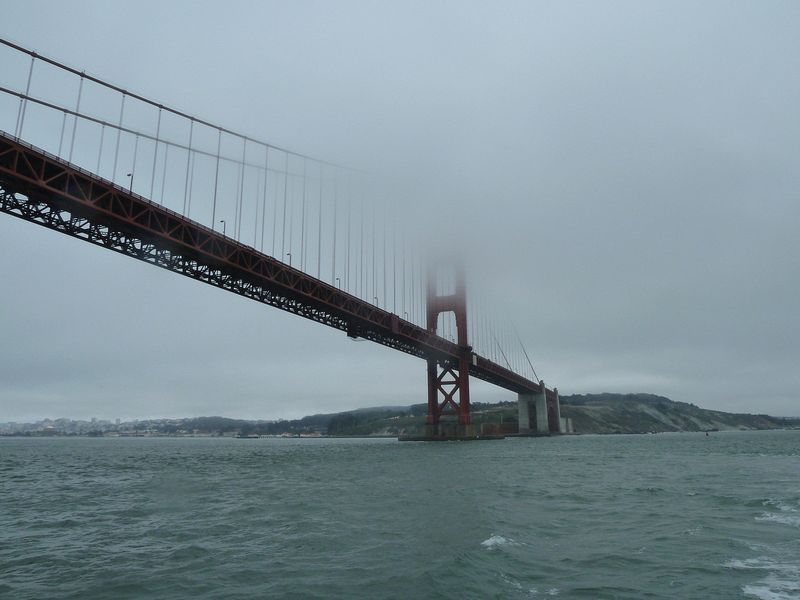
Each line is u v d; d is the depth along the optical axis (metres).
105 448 107.69
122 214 41.53
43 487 27.92
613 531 14.97
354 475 32.78
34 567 11.27
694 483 28.69
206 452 74.12
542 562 11.48
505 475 33.25
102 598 9.27
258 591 9.54
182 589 9.69
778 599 9.06
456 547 12.65
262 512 17.98
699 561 11.54
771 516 17.42
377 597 9.16
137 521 16.66
